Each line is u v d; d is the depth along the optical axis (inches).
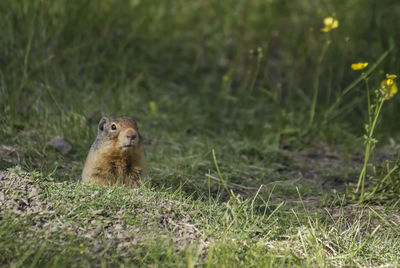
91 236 248.1
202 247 250.4
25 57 448.1
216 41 668.1
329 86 506.0
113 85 502.9
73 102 460.4
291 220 310.5
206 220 278.8
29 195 271.9
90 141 415.8
